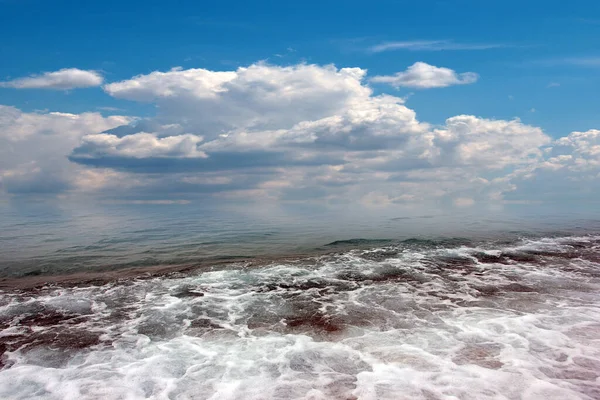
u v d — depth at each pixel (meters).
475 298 11.92
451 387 7.05
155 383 7.38
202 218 42.78
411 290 12.76
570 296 12.02
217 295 12.47
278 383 7.29
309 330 9.71
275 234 26.14
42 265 16.56
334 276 14.45
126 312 11.05
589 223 29.61
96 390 7.14
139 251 19.70
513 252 18.03
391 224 31.64
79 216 47.53
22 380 7.50
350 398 6.78
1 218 43.91
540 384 7.11
